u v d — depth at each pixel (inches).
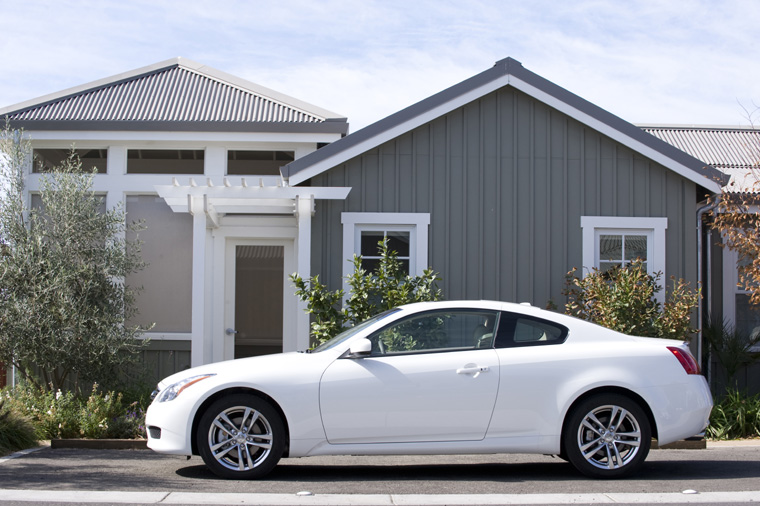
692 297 419.8
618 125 435.2
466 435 262.2
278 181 479.8
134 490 241.3
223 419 261.1
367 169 435.8
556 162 440.1
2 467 282.7
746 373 488.4
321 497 233.3
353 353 260.8
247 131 475.2
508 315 273.7
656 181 442.0
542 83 433.7
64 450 331.9
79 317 389.1
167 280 477.4
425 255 433.7
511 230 437.1
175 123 469.7
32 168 477.7
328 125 478.3
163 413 262.7
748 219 457.7
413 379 261.4
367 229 438.3
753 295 444.8
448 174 437.4
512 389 262.1
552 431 262.2
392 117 430.3
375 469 288.8
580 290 431.5
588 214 438.6
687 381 268.8
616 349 268.8
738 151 596.4
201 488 245.4
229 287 481.7
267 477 267.9
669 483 259.6
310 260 426.9
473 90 433.1
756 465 299.9
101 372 400.2
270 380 259.8
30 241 397.7
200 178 478.6
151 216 479.2
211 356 475.5
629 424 266.8
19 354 383.6
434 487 251.4
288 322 481.1
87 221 405.7
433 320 273.0
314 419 259.0
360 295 401.1
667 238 440.8
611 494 241.0
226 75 533.3
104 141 479.2
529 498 234.5
